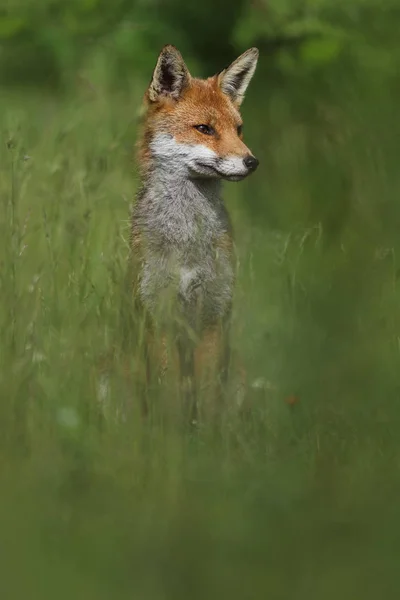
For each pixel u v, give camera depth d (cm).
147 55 1894
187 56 1961
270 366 1046
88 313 1055
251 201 1761
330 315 1092
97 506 739
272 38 1958
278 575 616
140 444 873
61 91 1931
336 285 1152
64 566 626
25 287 1139
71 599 584
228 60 2069
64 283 1176
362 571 620
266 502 733
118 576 613
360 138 1661
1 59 1986
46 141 1521
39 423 887
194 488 789
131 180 1424
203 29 2039
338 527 682
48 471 792
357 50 1792
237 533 675
